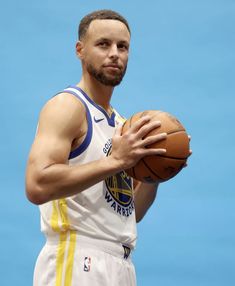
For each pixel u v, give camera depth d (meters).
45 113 5.84
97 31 6.09
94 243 5.97
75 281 5.89
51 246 6.05
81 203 5.96
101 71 6.06
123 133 5.77
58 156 5.66
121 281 6.10
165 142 5.66
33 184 5.57
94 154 5.97
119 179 6.21
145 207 6.94
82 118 5.95
